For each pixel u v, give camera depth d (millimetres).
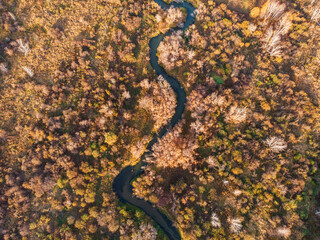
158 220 66625
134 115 75562
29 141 67062
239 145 67375
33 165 65000
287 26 77750
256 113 69562
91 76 75562
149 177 67812
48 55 76438
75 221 62562
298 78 74000
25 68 71750
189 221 61812
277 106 71188
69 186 65750
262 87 73625
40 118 69062
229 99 71750
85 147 68875
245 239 56938
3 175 63750
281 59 76375
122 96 74688
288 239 55625
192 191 64438
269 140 64750
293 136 64938
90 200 63750
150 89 78000
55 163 65250
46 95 71750
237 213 60656
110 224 62375
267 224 57844
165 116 74625
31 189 64188
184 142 70062
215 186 65062
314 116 66938
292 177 61406
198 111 73125
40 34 78312
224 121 71688
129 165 72125
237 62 77938
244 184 62375
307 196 58875
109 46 78438
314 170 61562
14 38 76750
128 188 70188
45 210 63312
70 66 76438
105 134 68500
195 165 68375
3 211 60750
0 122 68250
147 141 73938
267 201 59438
